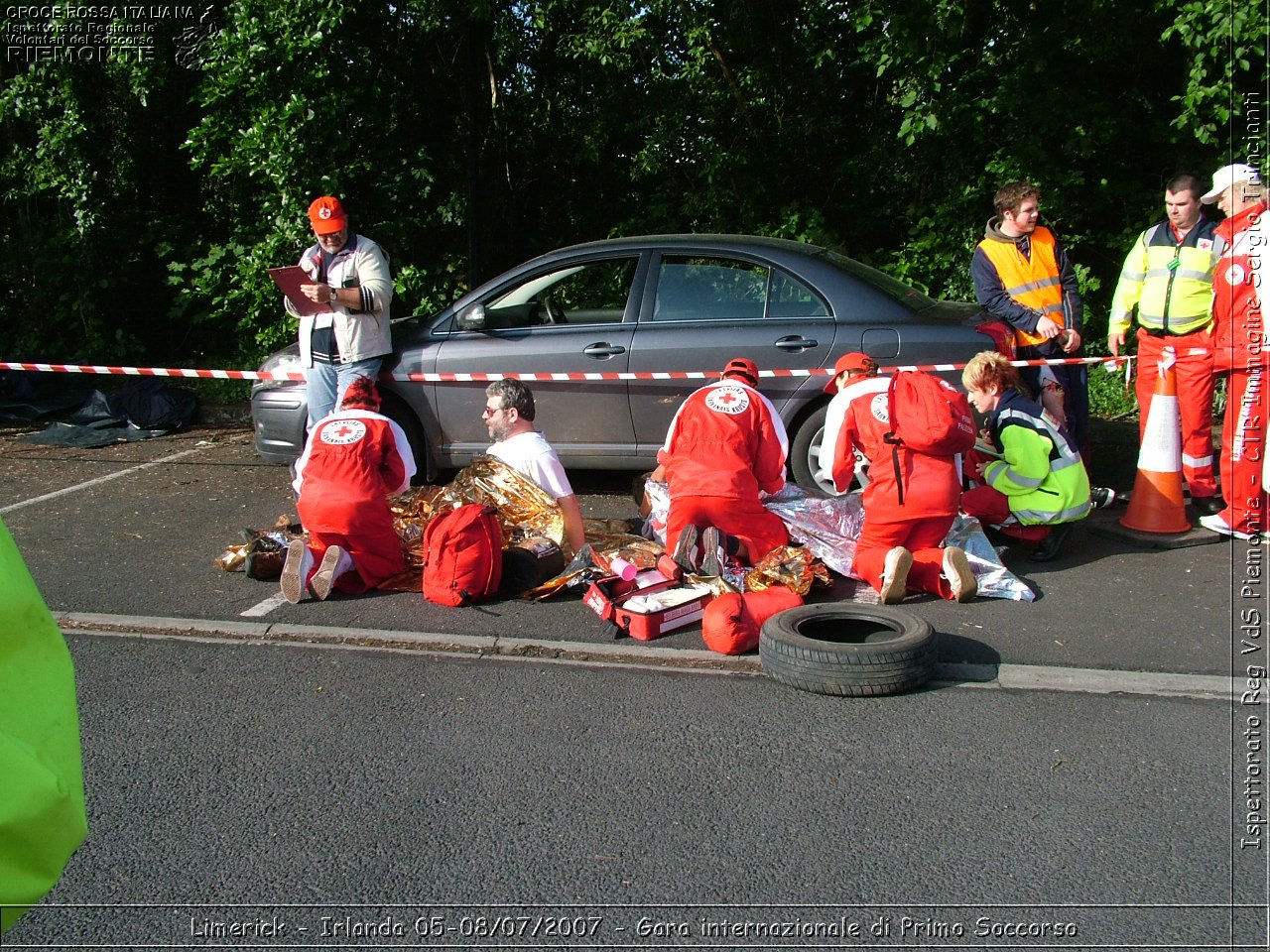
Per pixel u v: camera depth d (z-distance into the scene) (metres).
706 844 3.15
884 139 10.95
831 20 10.76
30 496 7.39
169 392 9.85
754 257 6.66
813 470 6.59
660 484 5.96
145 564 5.85
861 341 6.40
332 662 4.48
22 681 1.45
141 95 10.45
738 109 11.18
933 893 2.91
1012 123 10.02
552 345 6.79
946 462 5.05
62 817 1.42
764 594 4.63
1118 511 6.67
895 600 4.97
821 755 3.66
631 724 3.90
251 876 3.04
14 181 11.49
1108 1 9.10
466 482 5.64
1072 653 4.50
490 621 4.93
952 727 3.85
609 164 11.88
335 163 10.04
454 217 10.87
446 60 10.77
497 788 3.47
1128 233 10.22
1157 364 6.20
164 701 4.12
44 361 11.55
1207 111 8.81
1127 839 3.14
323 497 5.17
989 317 6.57
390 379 6.97
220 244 11.57
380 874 3.04
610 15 10.11
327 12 9.27
